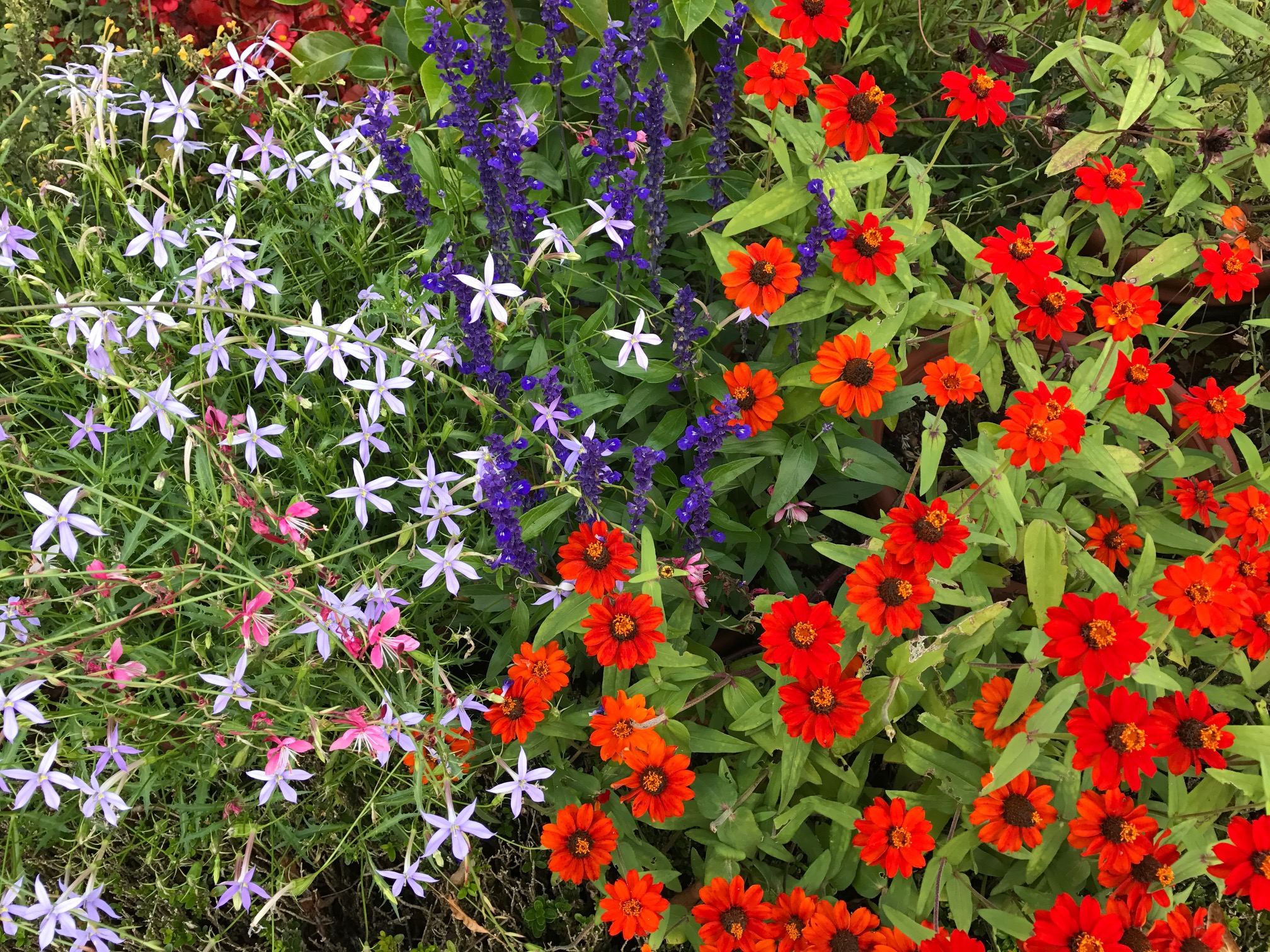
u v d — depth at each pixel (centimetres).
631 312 64
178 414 50
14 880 48
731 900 49
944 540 49
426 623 58
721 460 60
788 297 58
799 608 49
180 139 61
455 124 60
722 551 63
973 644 52
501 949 56
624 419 59
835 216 59
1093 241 78
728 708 54
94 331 52
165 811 55
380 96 58
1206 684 54
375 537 61
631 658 50
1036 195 78
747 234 68
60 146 65
